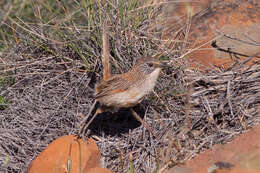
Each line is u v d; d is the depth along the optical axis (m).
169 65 10.20
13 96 11.51
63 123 10.92
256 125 9.47
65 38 12.00
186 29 11.77
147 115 10.77
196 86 10.99
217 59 11.41
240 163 7.92
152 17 12.23
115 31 11.44
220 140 9.52
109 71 10.30
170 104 10.62
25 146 10.34
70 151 8.98
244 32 11.98
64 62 11.59
